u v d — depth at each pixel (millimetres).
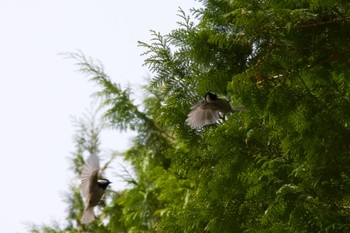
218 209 12016
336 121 10016
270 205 10141
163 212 16562
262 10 10211
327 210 9953
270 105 10094
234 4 10672
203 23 12078
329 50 10070
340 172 10211
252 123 11539
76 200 21578
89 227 20828
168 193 16500
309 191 10297
